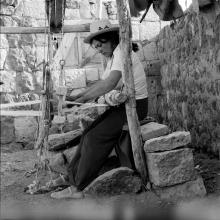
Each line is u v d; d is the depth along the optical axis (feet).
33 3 21.83
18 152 20.31
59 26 16.07
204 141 16.76
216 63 14.84
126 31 11.85
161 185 11.46
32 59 21.88
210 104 15.80
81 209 10.81
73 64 22.41
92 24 13.42
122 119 12.26
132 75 11.96
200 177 11.78
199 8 12.78
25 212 10.91
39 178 14.02
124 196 11.62
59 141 15.15
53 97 14.19
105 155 12.19
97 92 12.17
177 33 19.36
